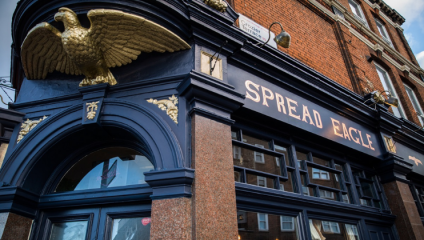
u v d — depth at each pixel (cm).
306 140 526
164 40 383
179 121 351
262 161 449
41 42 385
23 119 409
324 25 823
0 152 397
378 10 1185
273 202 406
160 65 397
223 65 415
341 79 750
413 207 614
